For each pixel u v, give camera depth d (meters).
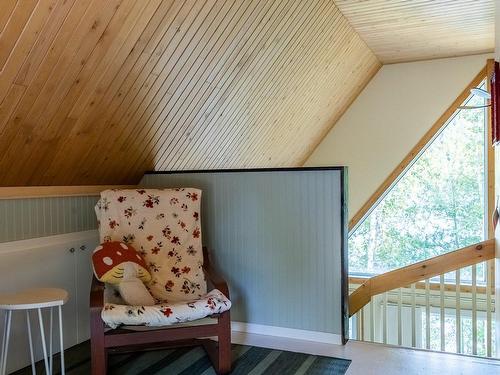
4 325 2.49
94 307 2.23
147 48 2.36
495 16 3.34
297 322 3.01
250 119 3.80
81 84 2.26
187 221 2.96
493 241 3.04
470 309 4.85
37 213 2.78
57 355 2.79
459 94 5.02
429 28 3.93
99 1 1.94
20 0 1.71
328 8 3.31
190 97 2.97
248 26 2.79
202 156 3.74
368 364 2.59
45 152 2.52
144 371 2.53
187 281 2.81
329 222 2.90
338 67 4.30
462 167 5.12
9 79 1.96
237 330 3.17
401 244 5.43
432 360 2.64
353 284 5.44
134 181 3.50
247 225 3.13
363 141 5.44
